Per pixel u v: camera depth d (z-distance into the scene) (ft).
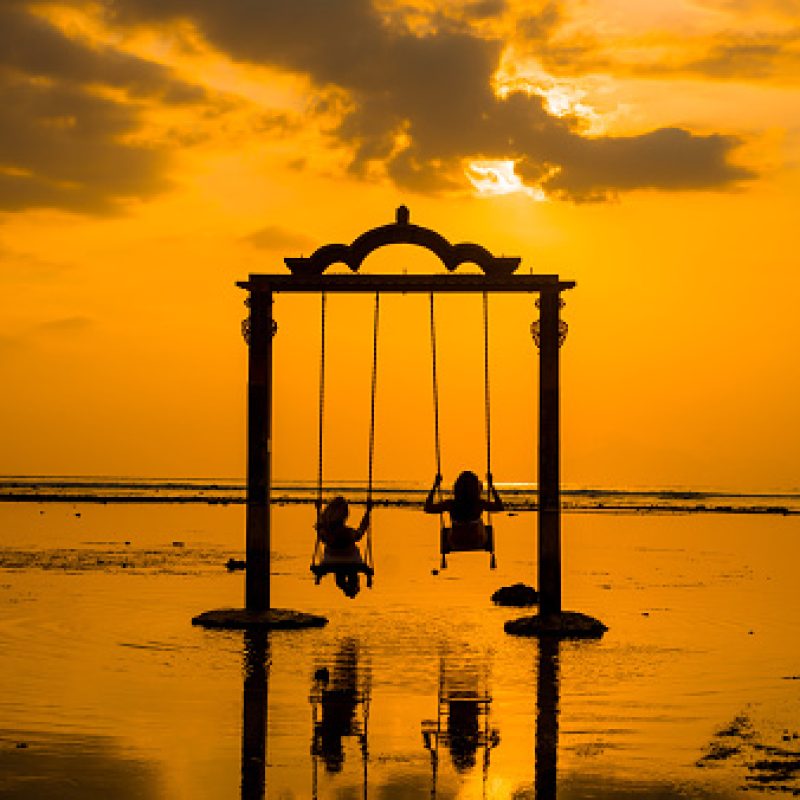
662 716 54.90
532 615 87.66
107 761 46.55
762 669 66.54
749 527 233.76
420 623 83.97
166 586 104.68
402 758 47.67
